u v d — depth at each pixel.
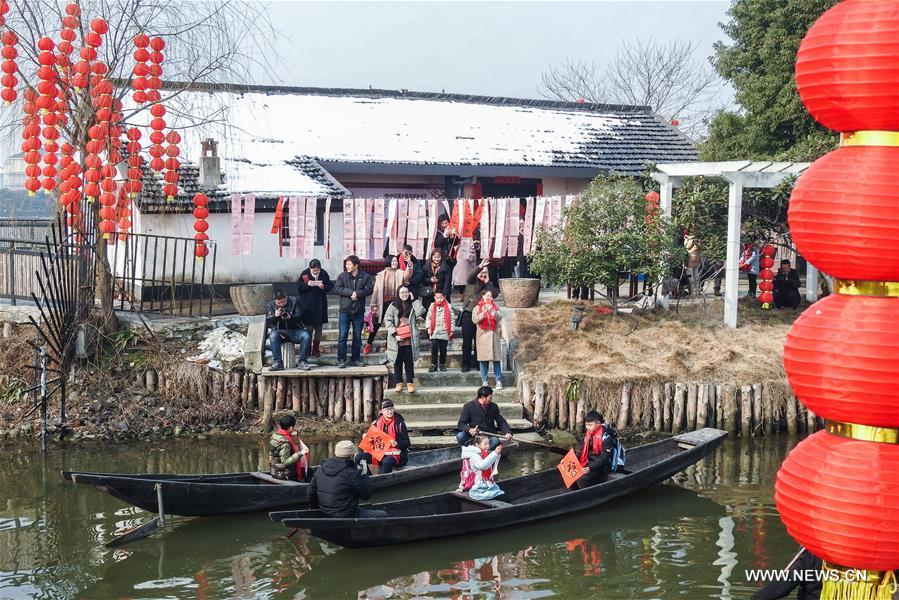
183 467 14.02
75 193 15.14
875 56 4.18
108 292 16.73
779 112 22.94
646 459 13.64
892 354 4.18
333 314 18.84
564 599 9.56
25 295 17.33
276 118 23.86
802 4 22.53
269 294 17.80
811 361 4.40
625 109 29.11
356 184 22.84
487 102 28.06
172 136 15.90
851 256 4.27
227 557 10.74
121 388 16.27
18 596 9.60
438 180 23.72
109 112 14.73
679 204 20.14
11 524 11.71
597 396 15.94
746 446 15.44
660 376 16.09
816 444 4.59
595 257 17.89
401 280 16.55
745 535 11.33
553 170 23.62
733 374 16.33
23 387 16.28
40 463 14.23
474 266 19.64
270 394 15.88
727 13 24.83
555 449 13.12
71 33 14.76
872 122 4.31
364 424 15.91
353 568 10.42
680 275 21.00
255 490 11.77
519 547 11.04
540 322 18.27
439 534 11.05
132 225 18.61
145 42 15.05
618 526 11.70
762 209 20.12
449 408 15.89
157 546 11.05
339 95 26.36
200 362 16.41
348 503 10.66
